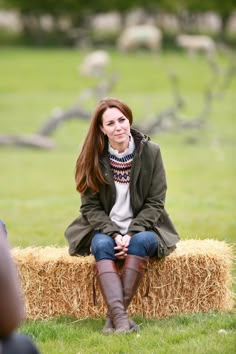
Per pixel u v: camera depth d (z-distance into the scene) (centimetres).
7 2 10331
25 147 4578
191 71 7788
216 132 5131
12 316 617
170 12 10712
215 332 1022
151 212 1107
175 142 4753
